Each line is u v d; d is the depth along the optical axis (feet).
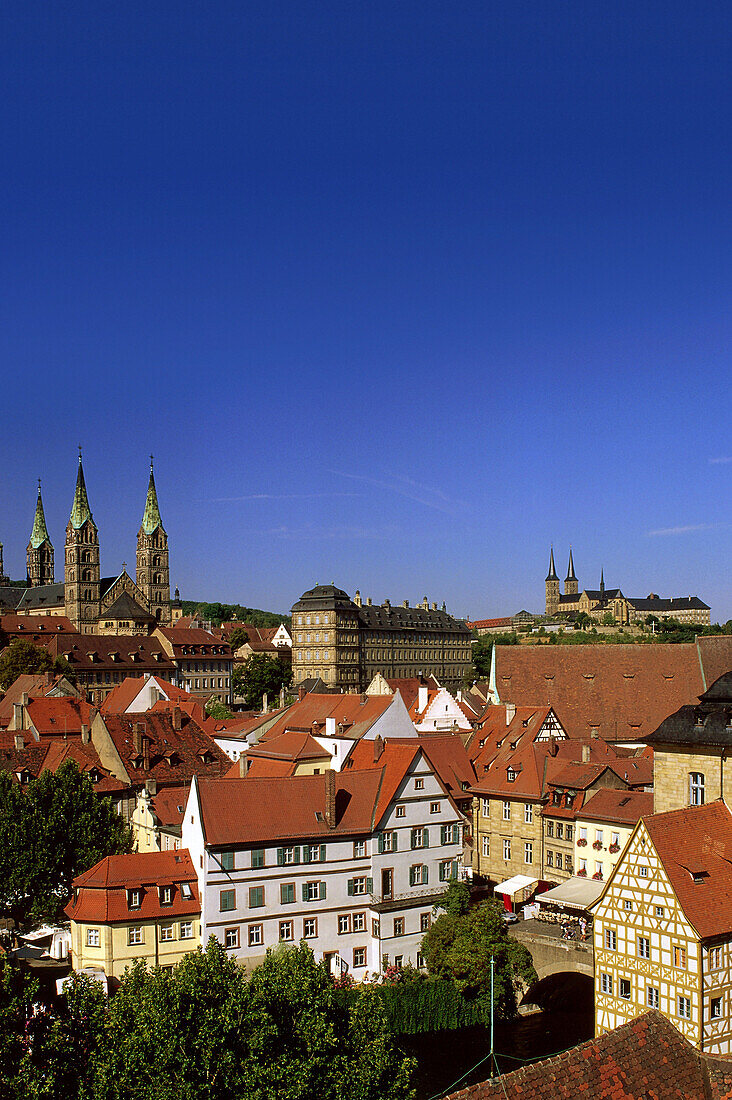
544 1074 98.07
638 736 387.96
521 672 409.69
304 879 254.47
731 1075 104.06
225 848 245.04
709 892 189.16
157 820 300.40
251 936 247.70
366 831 262.06
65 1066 131.85
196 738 380.17
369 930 260.83
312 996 141.38
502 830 312.29
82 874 249.14
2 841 256.93
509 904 295.89
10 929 275.80
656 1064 103.96
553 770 308.40
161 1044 127.95
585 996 253.85
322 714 400.67
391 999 224.12
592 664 406.62
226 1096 126.62
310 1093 127.95
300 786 266.36
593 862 278.46
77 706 422.82
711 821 202.49
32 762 347.97
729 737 215.51
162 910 241.55
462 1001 233.76
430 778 275.80
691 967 183.42
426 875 272.92
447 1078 209.87
